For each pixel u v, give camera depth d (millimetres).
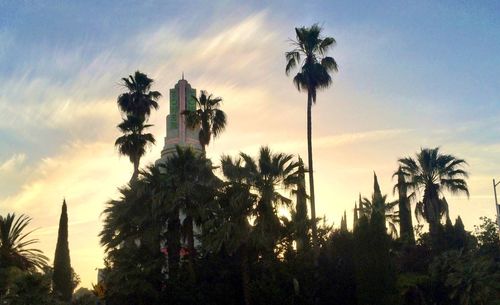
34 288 35594
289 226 34375
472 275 36562
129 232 37406
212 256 34969
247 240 32656
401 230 49562
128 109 52906
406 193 48594
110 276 35281
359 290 32656
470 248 44656
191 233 36562
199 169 36750
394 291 32312
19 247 46344
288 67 44219
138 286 34406
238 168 33812
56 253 50031
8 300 35094
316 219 38875
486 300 36625
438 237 42656
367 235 33188
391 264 32844
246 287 32969
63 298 48188
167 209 35156
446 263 38156
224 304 33719
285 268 32781
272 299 31391
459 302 37469
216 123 46375
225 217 33781
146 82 53625
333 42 43969
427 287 37812
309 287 32812
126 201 37188
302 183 34875
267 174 33906
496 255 46938
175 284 34125
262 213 33000
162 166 37562
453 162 46844
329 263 36125
